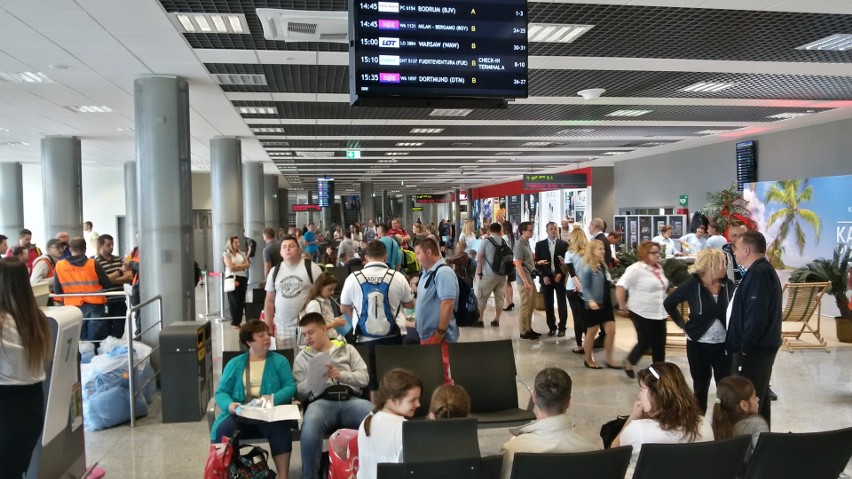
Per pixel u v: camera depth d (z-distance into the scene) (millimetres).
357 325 5344
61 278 7891
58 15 6133
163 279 8508
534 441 3094
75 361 4469
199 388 6141
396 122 13953
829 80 9953
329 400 4477
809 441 2957
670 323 10219
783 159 15930
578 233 8641
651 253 6871
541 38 7270
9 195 21438
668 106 12250
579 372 7570
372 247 5461
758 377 4691
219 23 6480
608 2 5977
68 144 15102
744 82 10023
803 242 12758
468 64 4742
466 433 2959
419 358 4828
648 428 3236
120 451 5285
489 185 43344
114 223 25281
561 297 9828
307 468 4211
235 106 11445
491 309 13367
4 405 3266
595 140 17906
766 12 6367
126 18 6266
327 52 7625
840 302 9273
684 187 20281
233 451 3898
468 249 14562
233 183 15891
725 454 2877
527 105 11977
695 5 6109
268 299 6566
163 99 8789
